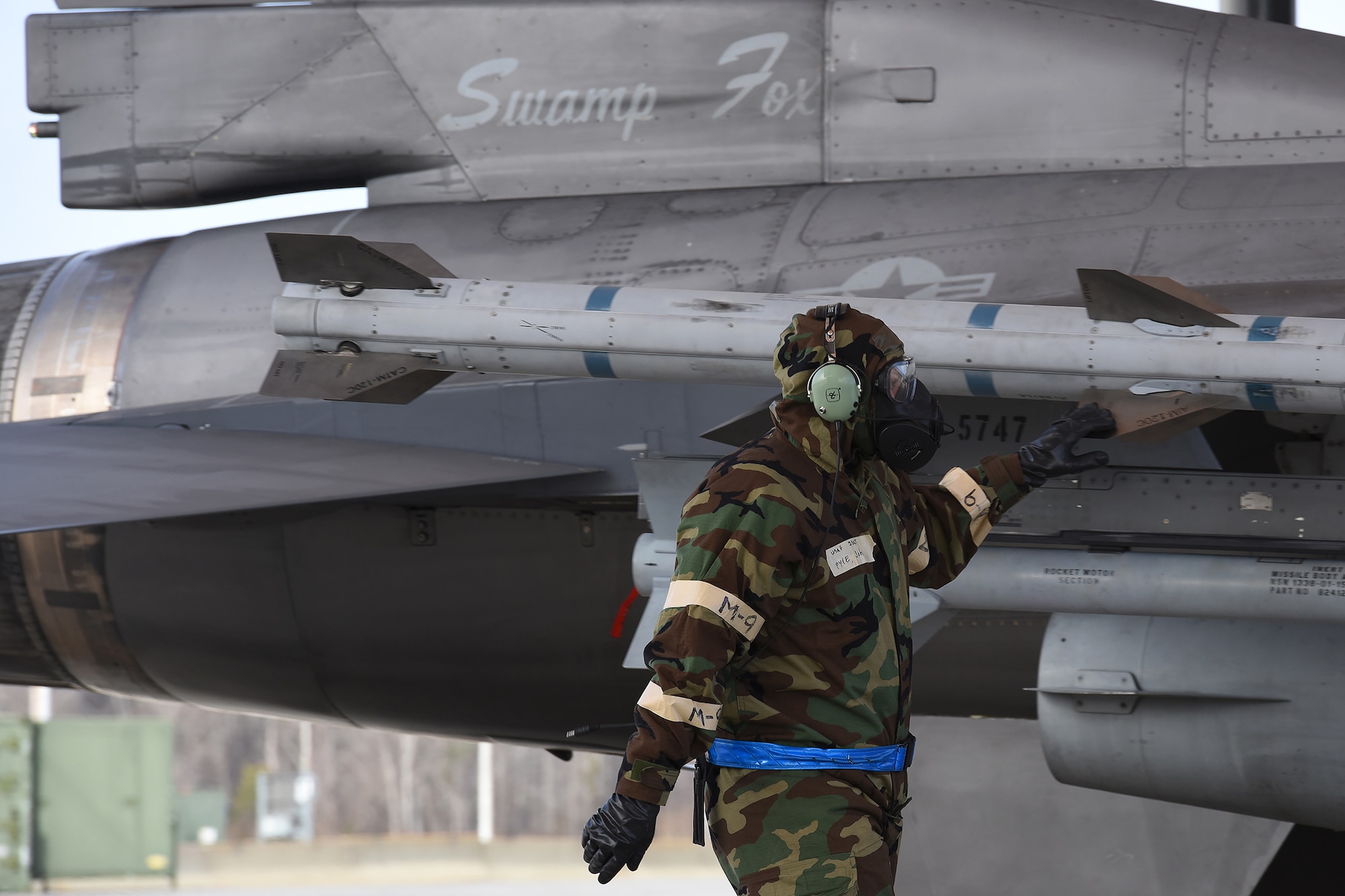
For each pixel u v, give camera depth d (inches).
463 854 4670.3
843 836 359.6
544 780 6619.1
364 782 6771.7
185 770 6939.0
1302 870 802.8
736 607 355.6
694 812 380.5
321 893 3558.1
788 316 535.5
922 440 374.9
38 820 3619.6
